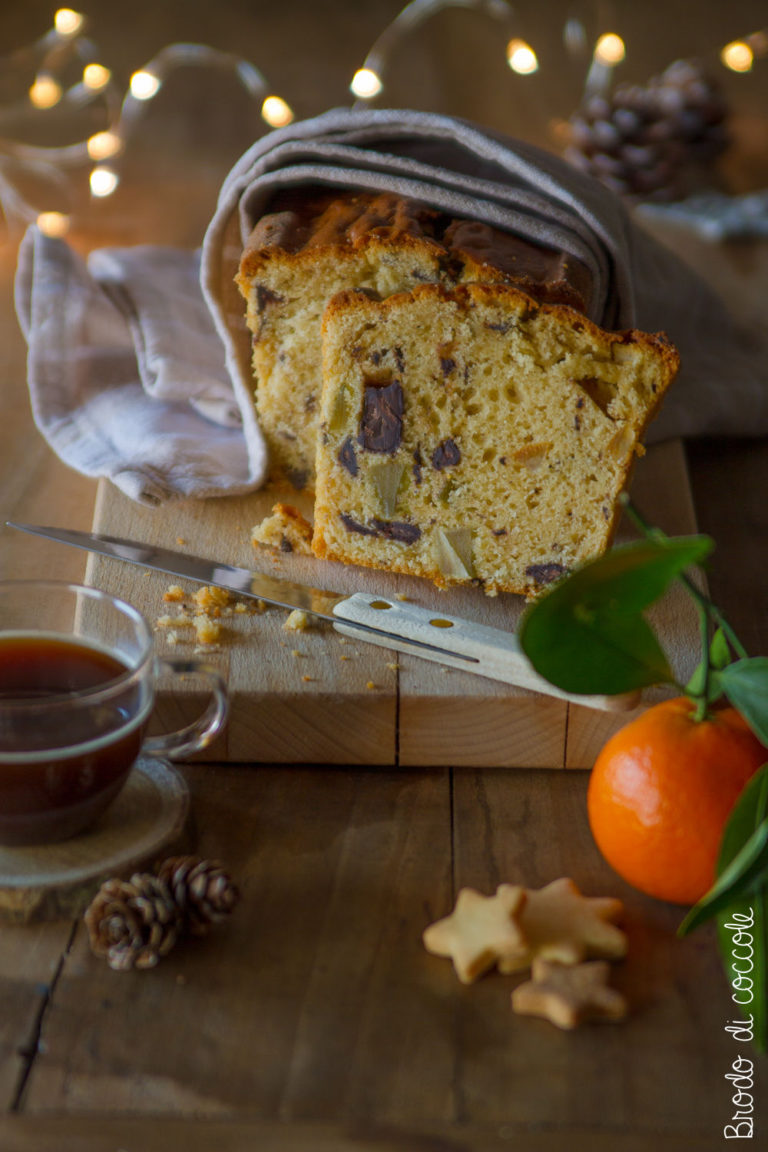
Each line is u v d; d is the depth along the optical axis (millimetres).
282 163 681
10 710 487
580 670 479
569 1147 464
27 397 787
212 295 682
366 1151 465
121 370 749
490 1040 482
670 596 626
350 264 647
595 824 519
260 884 521
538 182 669
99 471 677
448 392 613
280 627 599
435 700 563
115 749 500
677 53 1405
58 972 496
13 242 959
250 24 1414
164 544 648
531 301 598
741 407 757
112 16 1417
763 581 664
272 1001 490
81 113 1195
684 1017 489
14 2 1438
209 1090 469
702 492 730
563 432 611
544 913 504
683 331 796
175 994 491
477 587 636
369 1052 479
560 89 1284
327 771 570
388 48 1298
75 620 541
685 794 498
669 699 572
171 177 1065
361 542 638
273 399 679
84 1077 471
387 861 531
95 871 507
